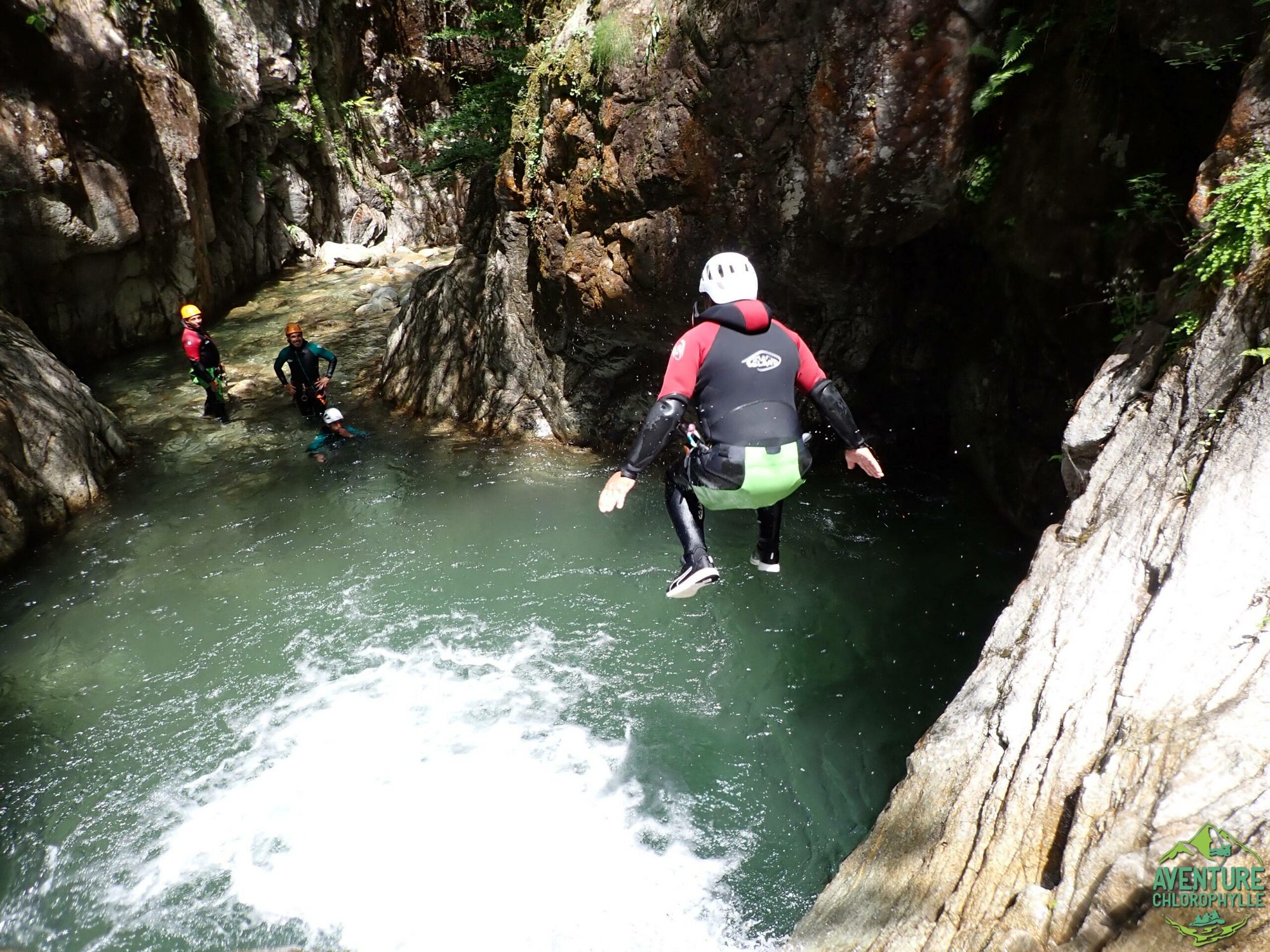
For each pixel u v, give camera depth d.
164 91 11.55
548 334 7.93
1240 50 3.84
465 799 4.40
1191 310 3.47
